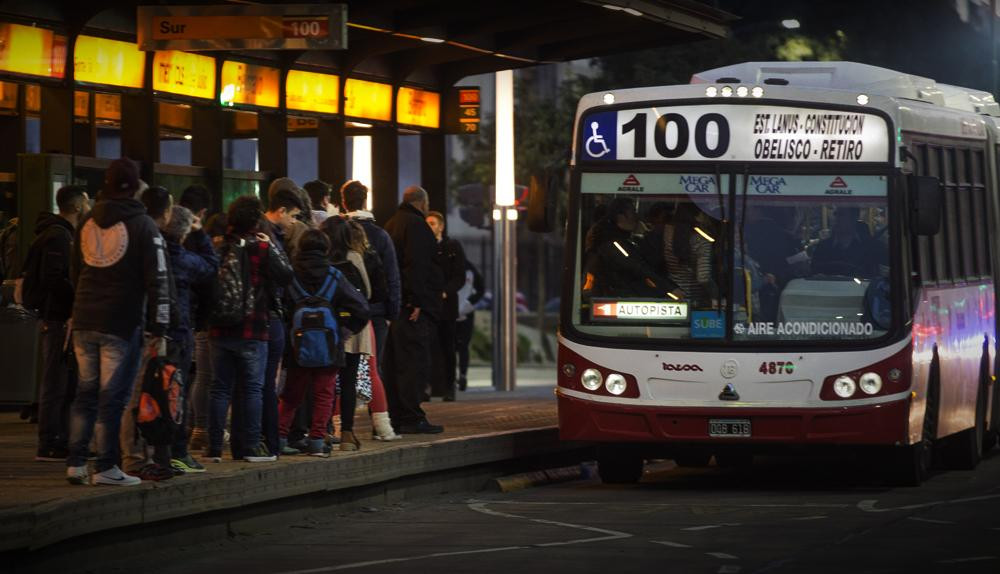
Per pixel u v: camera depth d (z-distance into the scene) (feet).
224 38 120.78
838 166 106.01
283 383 107.65
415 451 104.58
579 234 107.65
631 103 107.65
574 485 115.55
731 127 106.52
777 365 104.06
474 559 77.56
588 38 160.15
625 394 105.50
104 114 150.51
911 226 106.52
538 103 290.15
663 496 104.99
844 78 117.39
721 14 148.25
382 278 105.09
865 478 117.39
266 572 75.05
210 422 92.32
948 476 118.32
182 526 83.30
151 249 79.82
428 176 165.17
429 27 146.72
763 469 126.00
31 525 69.97
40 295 94.89
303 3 125.80
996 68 218.59
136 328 80.38
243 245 90.99
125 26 127.13
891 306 104.47
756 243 105.50
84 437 80.84
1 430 115.96
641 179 107.04
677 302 105.60
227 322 90.33
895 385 103.86
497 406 150.82
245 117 163.22
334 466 95.45
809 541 81.76
